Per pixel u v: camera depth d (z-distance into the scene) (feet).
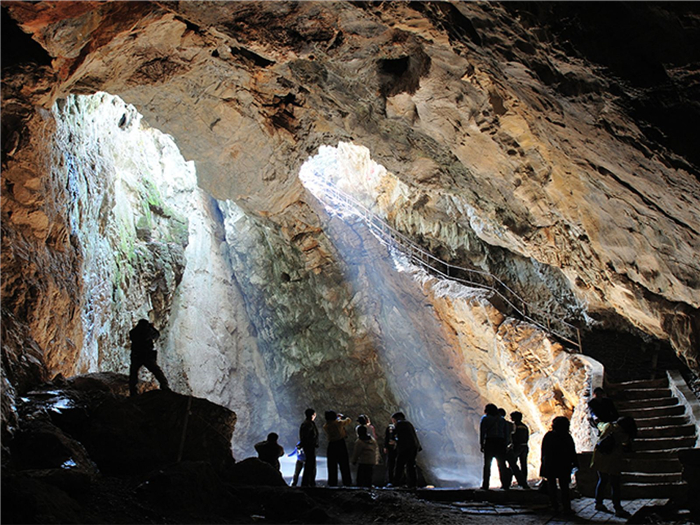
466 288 59.06
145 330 35.86
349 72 37.83
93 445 28.71
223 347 79.05
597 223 37.52
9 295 34.30
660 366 45.19
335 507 28.58
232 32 34.37
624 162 27.61
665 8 18.31
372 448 35.14
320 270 69.51
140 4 34.37
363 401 71.15
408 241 67.31
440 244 66.08
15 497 18.85
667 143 22.89
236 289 82.69
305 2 31.42
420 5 26.66
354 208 71.56
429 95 36.81
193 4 33.27
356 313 67.87
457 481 62.49
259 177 55.83
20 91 34.78
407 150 46.75
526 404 53.47
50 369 37.45
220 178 55.98
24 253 36.09
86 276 47.65
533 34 22.95
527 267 59.00
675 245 31.83
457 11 25.88
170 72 42.86
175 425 31.40
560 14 21.25
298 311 74.95
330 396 74.02
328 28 33.12
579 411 44.57
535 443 51.42
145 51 40.32
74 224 44.55
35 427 26.73
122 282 60.59
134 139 68.69
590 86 23.86
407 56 35.01
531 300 58.90
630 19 19.66
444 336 61.05
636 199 30.86
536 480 44.65
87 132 50.49
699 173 23.20
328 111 46.06
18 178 36.27
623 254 37.78
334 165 75.15
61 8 31.32
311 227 67.41
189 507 24.29
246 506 26.81
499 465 32.40
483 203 48.39
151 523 22.31
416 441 35.19
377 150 48.24
